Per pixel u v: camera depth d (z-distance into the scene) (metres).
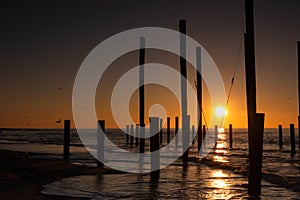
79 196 11.89
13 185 13.27
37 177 15.08
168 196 12.36
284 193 13.27
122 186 13.91
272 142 60.00
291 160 28.59
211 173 18.47
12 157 21.64
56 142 51.56
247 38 12.32
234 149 43.38
